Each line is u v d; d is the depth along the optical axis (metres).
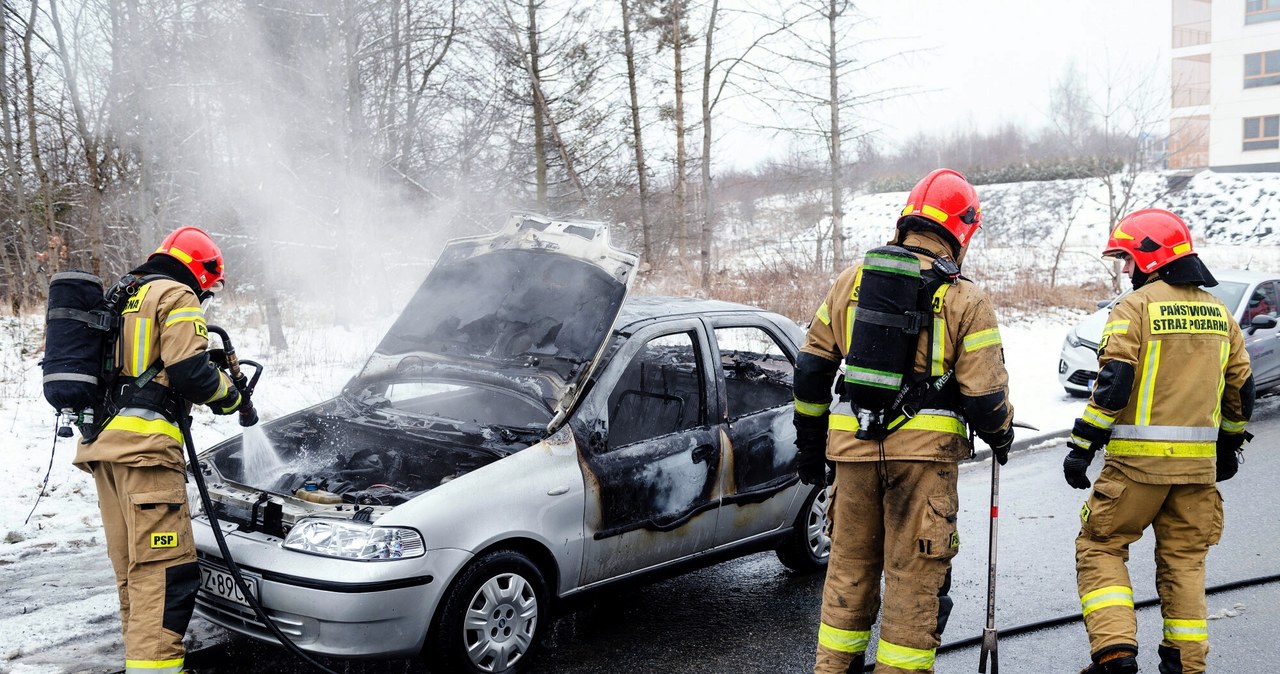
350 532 3.66
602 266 4.70
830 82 17.22
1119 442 3.79
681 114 17.97
